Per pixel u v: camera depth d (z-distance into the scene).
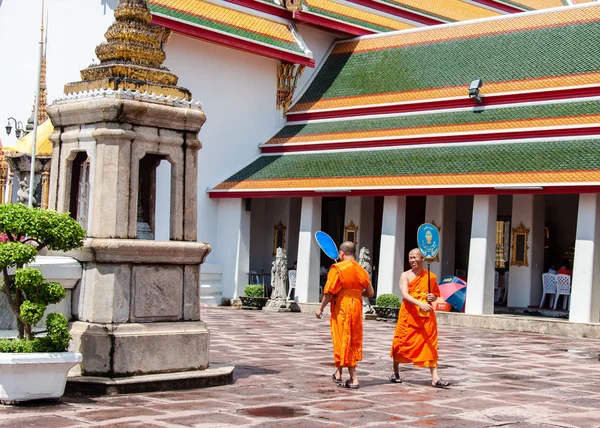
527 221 30.66
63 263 11.91
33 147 21.33
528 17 32.19
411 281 13.53
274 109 35.06
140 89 12.35
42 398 10.58
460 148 29.16
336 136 32.56
